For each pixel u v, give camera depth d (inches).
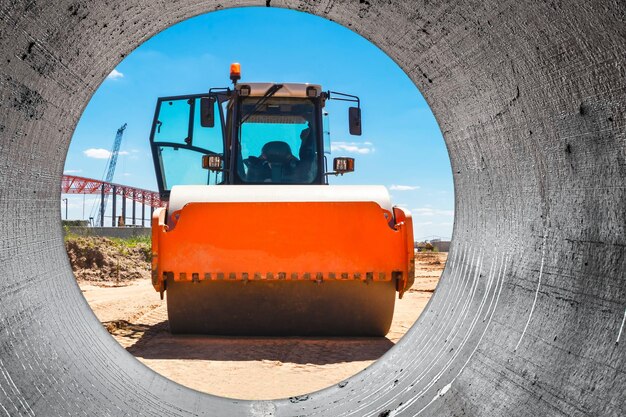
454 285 133.2
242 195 231.1
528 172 104.7
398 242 228.8
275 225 225.9
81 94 116.2
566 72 86.0
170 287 235.5
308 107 315.3
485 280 117.9
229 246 224.8
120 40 117.2
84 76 112.6
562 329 85.4
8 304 92.2
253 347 227.9
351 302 239.9
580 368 77.9
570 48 82.7
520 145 106.2
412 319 303.7
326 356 215.5
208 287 236.4
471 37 104.2
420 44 121.0
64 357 103.0
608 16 71.9
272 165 308.8
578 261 87.4
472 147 128.3
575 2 75.9
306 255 225.9
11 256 97.3
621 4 68.7
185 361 205.2
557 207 95.4
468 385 99.4
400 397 112.1
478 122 120.3
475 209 131.5
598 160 83.8
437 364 114.5
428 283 507.2
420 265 773.9
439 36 112.7
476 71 110.4
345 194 233.6
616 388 70.2
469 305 119.7
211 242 224.5
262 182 307.4
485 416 90.3
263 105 313.4
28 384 88.6
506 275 109.3
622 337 73.0
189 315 240.4
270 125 313.0
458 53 111.9
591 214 85.3
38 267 108.3
